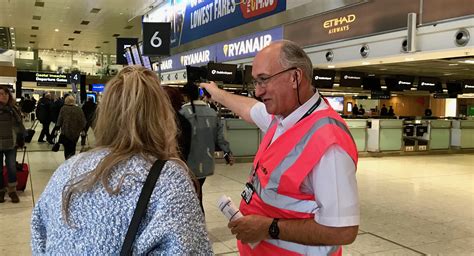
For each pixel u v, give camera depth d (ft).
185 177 3.61
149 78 3.95
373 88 48.21
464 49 18.31
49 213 3.65
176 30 53.67
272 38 33.60
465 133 46.09
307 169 4.63
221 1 41.96
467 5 18.11
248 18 37.45
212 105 34.35
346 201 4.43
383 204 20.49
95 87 78.28
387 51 22.59
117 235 3.25
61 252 3.32
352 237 4.44
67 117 27.91
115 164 3.48
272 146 5.09
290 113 5.11
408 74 50.55
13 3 56.24
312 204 4.73
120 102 3.76
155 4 57.57
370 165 34.96
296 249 4.89
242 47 37.96
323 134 4.63
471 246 14.39
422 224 17.03
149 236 3.19
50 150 38.88
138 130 3.72
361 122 41.19
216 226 16.07
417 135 43.91
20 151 37.52
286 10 31.71
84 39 86.84
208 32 45.03
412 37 20.51
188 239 3.31
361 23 24.48
